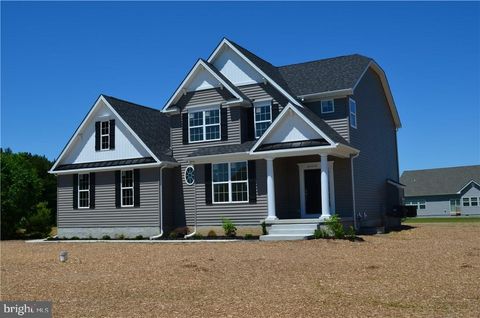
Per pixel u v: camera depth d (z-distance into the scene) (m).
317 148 21.34
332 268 12.78
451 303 8.55
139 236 26.02
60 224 28.97
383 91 30.59
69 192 28.92
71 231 28.56
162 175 26.17
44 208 33.69
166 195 26.34
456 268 12.41
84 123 28.34
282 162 24.69
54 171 28.91
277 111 24.77
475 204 66.06
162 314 8.30
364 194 25.67
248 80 25.61
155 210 26.08
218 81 25.64
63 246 23.02
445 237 22.02
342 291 9.76
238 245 19.58
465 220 48.81
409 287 10.03
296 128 22.25
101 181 27.94
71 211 28.72
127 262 15.54
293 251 16.75
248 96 25.50
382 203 28.69
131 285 11.19
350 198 23.88
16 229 33.16
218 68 26.39
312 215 24.38
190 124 26.41
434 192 68.38
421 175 71.44
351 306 8.45
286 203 24.70
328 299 9.05
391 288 9.96
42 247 22.89
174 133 26.86
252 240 21.38
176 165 26.50
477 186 66.06
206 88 26.02
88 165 28.19
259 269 12.95
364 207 25.48
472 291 9.55
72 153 28.94
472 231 26.03
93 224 27.92
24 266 15.41
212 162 24.95
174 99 26.67
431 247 17.45
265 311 8.25
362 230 24.14
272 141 22.72
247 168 24.11
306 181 24.73
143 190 26.55
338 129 24.31
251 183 23.95
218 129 25.66
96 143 28.16
